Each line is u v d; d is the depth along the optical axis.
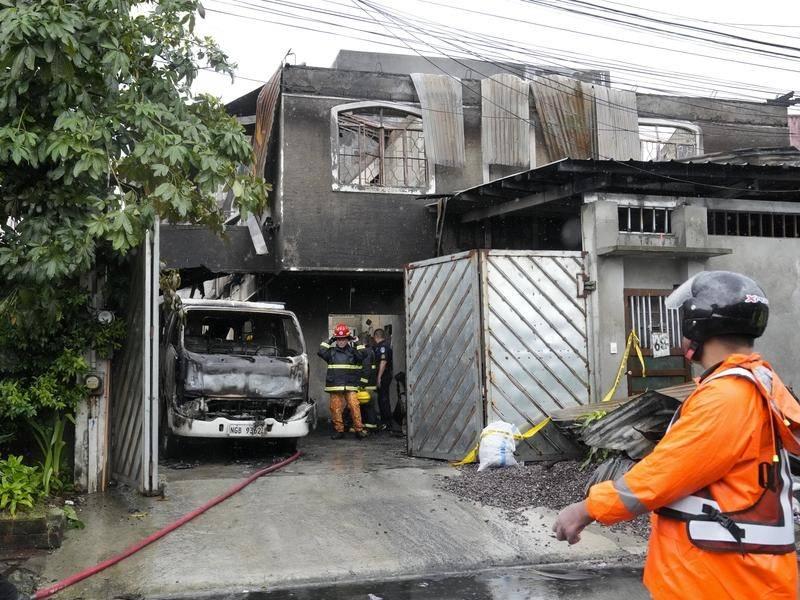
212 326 10.96
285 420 10.14
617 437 6.35
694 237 10.32
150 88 7.19
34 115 6.38
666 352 10.16
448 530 6.45
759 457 2.19
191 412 9.69
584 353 9.67
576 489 7.34
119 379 7.86
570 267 9.77
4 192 6.52
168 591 5.16
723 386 2.21
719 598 2.11
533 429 8.54
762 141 15.94
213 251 13.32
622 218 10.44
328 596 5.11
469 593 5.16
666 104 15.37
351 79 13.42
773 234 11.14
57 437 7.11
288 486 7.86
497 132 14.05
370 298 14.85
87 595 5.04
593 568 5.77
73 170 6.06
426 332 9.97
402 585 5.35
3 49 5.69
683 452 2.15
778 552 2.14
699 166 9.73
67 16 5.86
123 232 6.29
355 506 7.09
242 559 5.70
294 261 12.98
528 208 11.75
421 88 13.62
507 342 9.28
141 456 7.27
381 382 13.60
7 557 5.62
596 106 14.68
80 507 6.89
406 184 13.69
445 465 9.10
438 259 9.81
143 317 7.19
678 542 2.20
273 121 13.18
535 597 5.06
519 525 6.57
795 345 10.93
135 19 7.23
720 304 2.34
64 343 7.15
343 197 13.26
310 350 14.52
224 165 7.00
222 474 8.72
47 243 6.28
